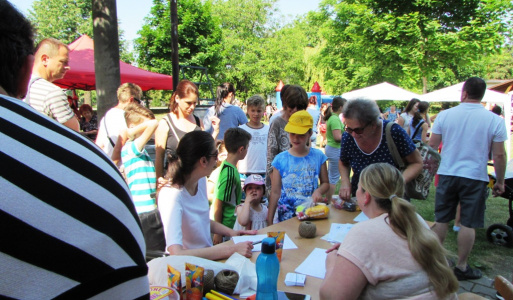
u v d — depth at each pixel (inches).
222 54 992.2
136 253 26.1
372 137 104.0
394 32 702.5
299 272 71.1
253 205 113.0
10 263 19.4
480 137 123.0
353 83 990.4
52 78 107.4
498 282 67.2
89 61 320.5
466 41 677.3
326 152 197.3
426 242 52.8
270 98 1331.2
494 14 682.2
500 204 227.6
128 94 133.7
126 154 111.0
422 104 300.2
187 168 78.9
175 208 77.5
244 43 1230.3
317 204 105.3
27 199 20.6
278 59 1229.1
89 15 1438.2
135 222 27.2
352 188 115.0
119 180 27.3
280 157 113.7
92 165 25.2
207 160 79.0
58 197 21.8
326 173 117.2
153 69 874.1
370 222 57.1
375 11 770.2
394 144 102.9
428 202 225.8
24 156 21.9
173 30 265.6
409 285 52.1
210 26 944.9
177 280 60.3
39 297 19.9
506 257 148.3
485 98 382.3
